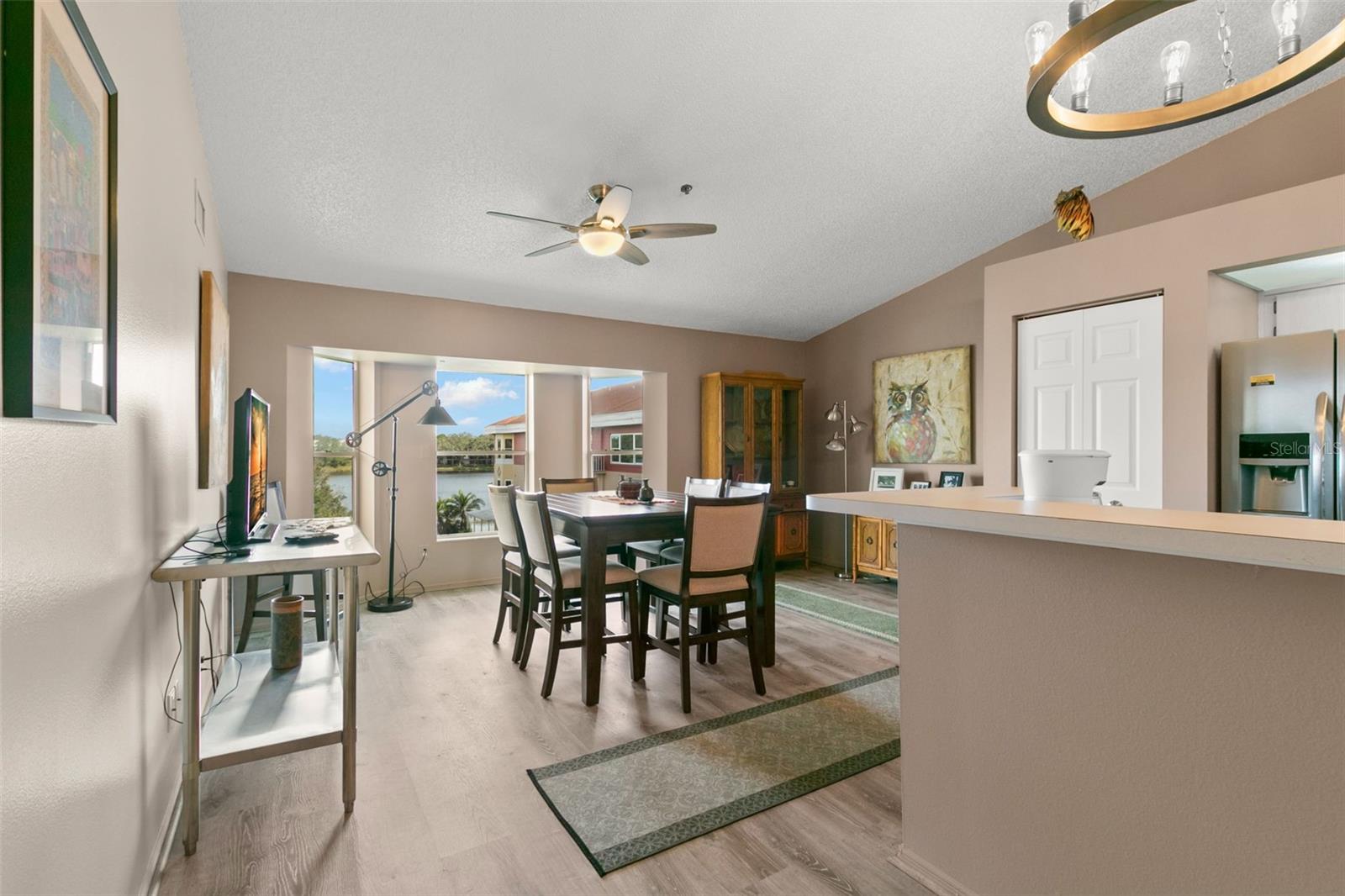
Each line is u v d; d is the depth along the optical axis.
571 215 3.54
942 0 2.37
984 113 3.06
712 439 5.57
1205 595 1.09
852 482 5.82
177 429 1.93
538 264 4.16
